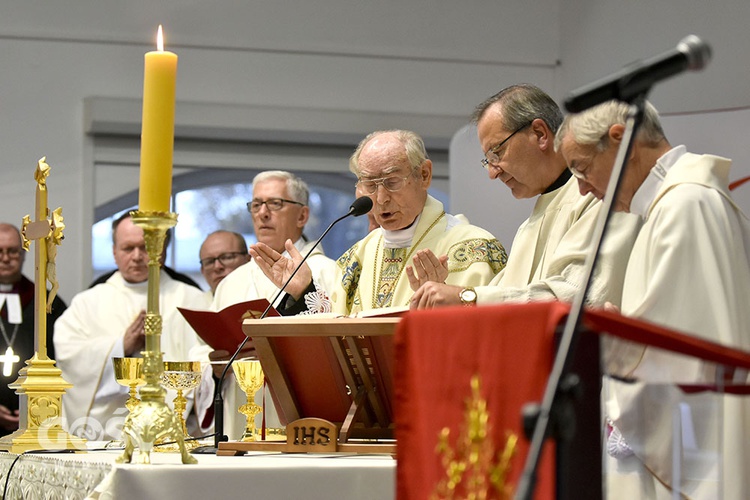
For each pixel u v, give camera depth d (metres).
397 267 4.99
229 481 2.73
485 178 7.27
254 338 3.31
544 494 1.99
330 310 4.81
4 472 3.69
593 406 2.22
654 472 2.53
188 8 9.51
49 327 7.96
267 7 9.62
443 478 2.24
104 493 2.67
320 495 2.75
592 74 9.19
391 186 4.93
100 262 9.34
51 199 9.23
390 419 3.34
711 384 2.24
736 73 7.37
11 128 9.21
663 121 6.31
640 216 4.00
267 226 6.64
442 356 2.28
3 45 9.27
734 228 3.52
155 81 2.91
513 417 2.10
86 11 9.38
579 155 3.67
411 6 9.82
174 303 7.61
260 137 9.67
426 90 9.79
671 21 8.08
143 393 2.95
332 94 9.66
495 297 3.90
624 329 2.01
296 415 3.42
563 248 4.08
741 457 3.10
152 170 2.92
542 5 9.95
